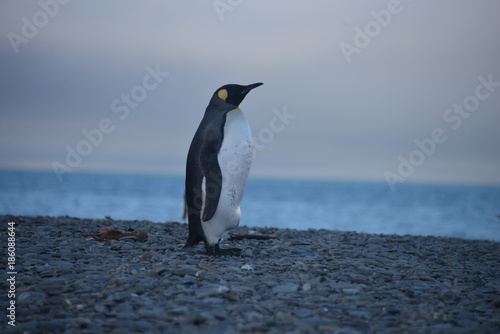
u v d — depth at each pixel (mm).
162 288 15156
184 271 17016
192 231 20750
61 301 13891
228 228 20734
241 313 13109
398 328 12547
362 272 18531
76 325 12234
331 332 11859
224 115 20328
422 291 16500
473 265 22328
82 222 32375
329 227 78812
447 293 16172
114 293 14531
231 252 20875
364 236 30672
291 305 14000
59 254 20109
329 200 197375
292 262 19859
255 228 32719
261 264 19234
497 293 17000
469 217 102625
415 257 23297
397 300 15242
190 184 20281
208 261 19406
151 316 12719
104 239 24500
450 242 31219
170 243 24047
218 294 14547
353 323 12617
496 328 13164
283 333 11688
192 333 11547
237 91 20828
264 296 14633
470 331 12547
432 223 88375
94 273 17062
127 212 90438
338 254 22453
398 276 18203
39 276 16734
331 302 14469
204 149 19859
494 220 94688
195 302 13766
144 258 19672
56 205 105812
